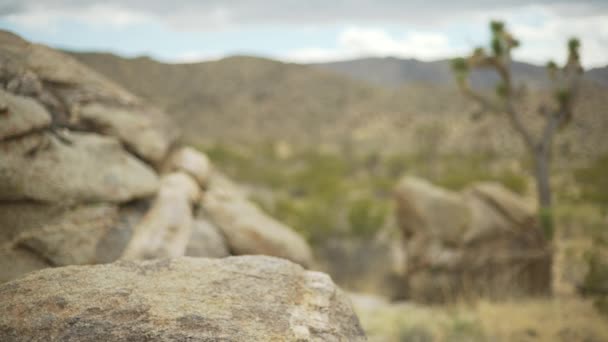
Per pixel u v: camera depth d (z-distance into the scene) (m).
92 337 1.72
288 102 94.00
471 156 45.75
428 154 43.22
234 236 4.69
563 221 11.93
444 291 7.56
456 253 7.68
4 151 3.10
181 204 4.28
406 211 8.46
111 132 4.30
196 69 100.62
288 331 1.90
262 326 1.90
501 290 7.35
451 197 8.20
